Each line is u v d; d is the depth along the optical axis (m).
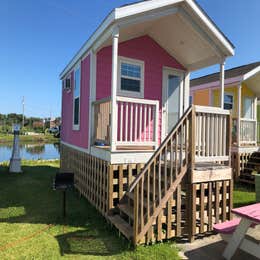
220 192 4.02
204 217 3.82
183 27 5.22
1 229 3.79
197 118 3.89
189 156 3.66
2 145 27.75
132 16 4.24
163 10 4.55
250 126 9.05
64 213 4.37
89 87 5.57
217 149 4.08
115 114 4.12
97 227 3.89
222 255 3.01
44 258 2.87
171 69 6.71
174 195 3.73
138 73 6.24
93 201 4.98
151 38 6.38
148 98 6.35
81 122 6.28
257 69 8.62
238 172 8.23
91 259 2.86
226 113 4.15
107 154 4.24
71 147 7.51
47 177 8.37
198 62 6.43
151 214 3.39
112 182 4.10
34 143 32.88
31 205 5.11
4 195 5.91
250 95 10.76
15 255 2.94
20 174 8.92
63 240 3.39
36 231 3.71
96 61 5.52
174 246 3.32
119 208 3.96
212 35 5.04
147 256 2.93
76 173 6.64
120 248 3.15
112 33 4.25
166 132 6.50
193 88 10.86
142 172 3.27
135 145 4.32
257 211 2.81
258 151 8.71
